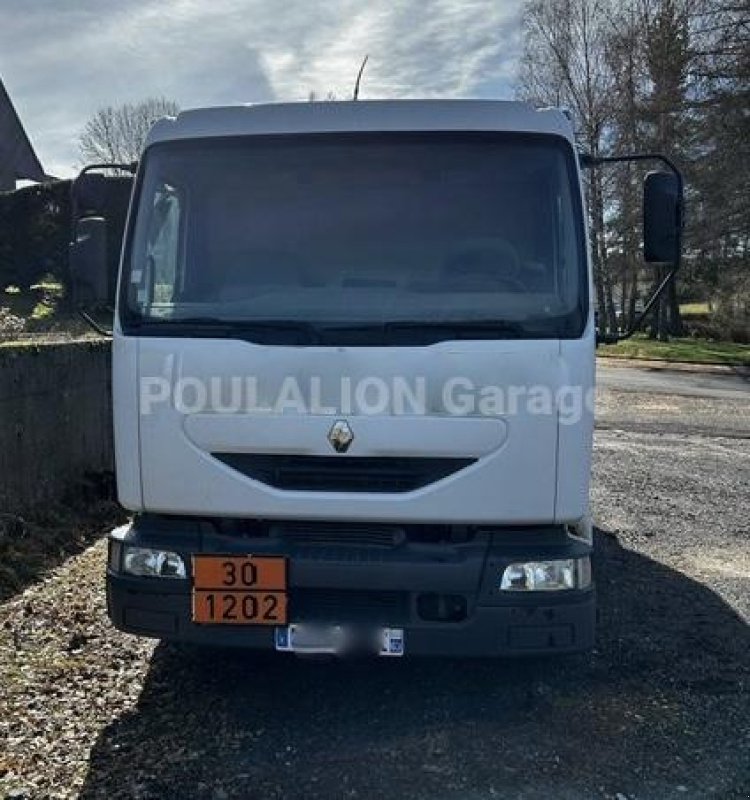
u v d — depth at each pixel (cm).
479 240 369
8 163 3069
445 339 349
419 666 439
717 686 418
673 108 2809
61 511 648
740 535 696
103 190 438
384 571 347
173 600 362
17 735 359
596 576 584
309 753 351
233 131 382
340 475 353
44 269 2169
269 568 353
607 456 1055
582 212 367
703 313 3884
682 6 2920
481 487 347
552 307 355
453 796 321
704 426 1326
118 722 374
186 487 361
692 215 2667
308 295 367
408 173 374
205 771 336
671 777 336
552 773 338
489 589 346
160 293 373
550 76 3666
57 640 455
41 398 634
